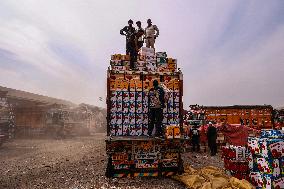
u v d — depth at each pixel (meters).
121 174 9.22
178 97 9.87
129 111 9.77
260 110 21.14
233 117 21.00
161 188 7.96
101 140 26.91
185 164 11.34
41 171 10.99
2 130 25.94
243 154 8.11
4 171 11.18
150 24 12.28
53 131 31.61
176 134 9.07
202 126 18.25
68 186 8.41
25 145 22.05
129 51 12.32
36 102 34.31
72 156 14.98
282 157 6.78
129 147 9.22
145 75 9.88
